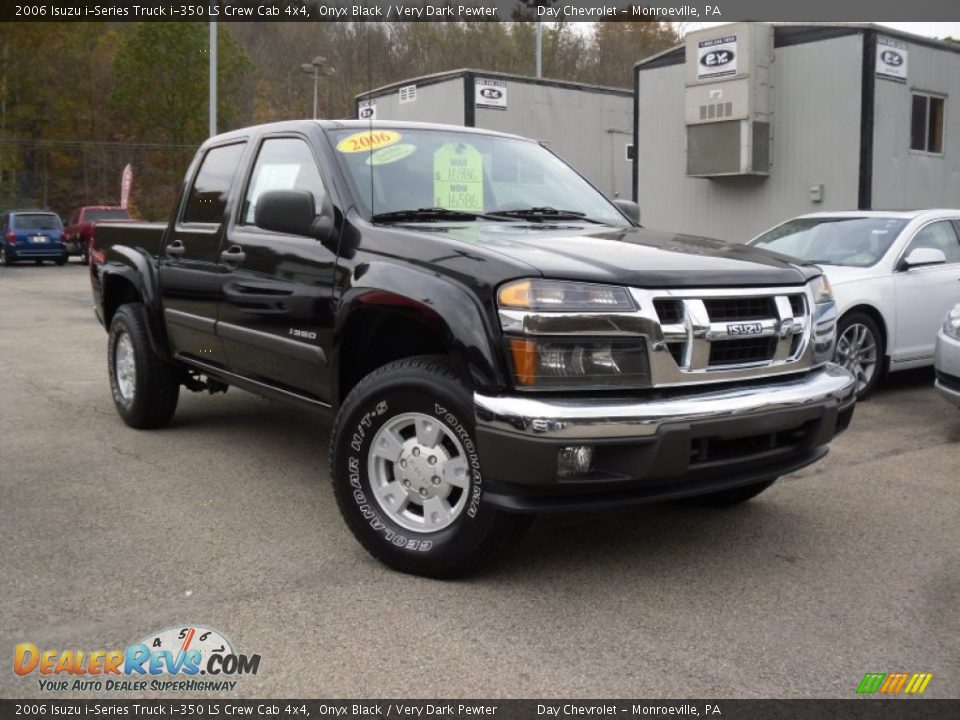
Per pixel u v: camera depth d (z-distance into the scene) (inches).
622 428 130.7
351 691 114.1
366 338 165.6
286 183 189.6
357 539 155.3
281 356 181.3
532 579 149.1
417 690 114.3
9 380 327.3
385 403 148.8
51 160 2144.4
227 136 220.5
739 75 533.0
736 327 143.8
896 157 527.5
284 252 178.5
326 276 166.2
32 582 145.9
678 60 585.0
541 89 717.3
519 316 133.3
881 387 323.9
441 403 141.6
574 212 194.4
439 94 695.1
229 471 209.8
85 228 1160.8
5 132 2021.4
